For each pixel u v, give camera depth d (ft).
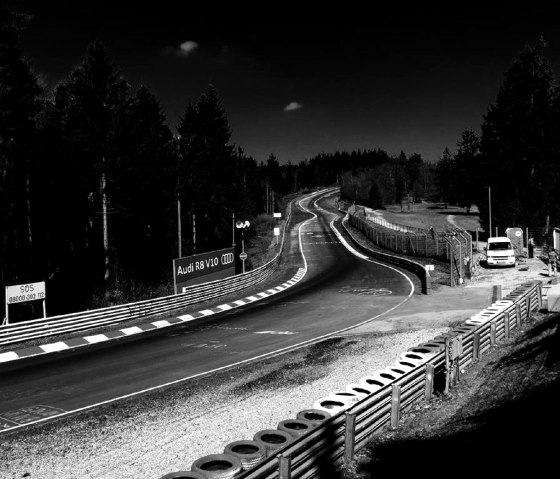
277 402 44.78
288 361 58.59
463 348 47.34
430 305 89.35
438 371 44.11
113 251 149.48
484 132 231.91
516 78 205.98
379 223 291.38
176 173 174.70
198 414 42.39
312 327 76.84
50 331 74.28
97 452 35.22
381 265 153.99
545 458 24.30
